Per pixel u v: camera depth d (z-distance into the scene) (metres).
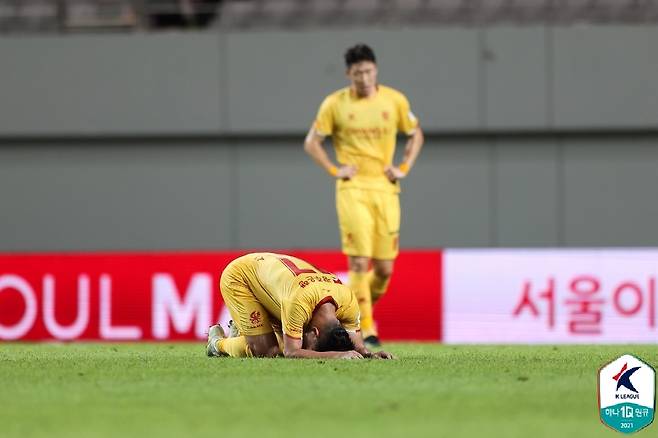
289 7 66.44
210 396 19.91
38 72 63.47
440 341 47.34
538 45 62.66
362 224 36.44
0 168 63.84
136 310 47.91
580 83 62.62
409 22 65.94
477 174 62.94
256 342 28.00
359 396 19.84
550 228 62.94
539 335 46.94
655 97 62.47
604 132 62.97
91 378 22.81
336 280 26.70
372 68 36.03
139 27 66.12
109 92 63.28
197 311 47.69
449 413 17.89
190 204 63.53
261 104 62.91
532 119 62.56
